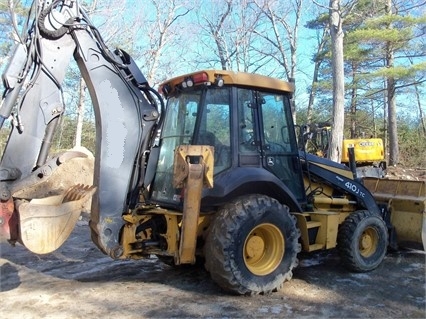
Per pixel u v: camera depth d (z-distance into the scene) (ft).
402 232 20.20
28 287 15.30
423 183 19.92
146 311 13.05
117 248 14.30
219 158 14.92
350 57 69.97
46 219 12.38
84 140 71.92
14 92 12.67
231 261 13.74
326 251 20.52
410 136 88.84
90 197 14.24
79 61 14.21
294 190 16.79
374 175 42.88
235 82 15.12
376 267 17.90
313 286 15.58
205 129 14.96
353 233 17.10
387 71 65.92
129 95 14.87
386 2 67.05
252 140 15.60
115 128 14.51
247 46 79.71
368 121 94.79
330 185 18.63
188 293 14.62
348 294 14.82
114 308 13.29
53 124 13.56
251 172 14.62
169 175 15.47
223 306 13.46
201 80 14.87
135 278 16.34
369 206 18.79
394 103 71.61
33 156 13.08
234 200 14.46
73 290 14.93
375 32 64.28
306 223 16.19
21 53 12.87
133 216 14.64
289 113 16.98
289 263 14.94
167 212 14.55
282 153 16.48
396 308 13.61
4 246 21.24
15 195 13.05
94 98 14.35
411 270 17.81
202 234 14.82
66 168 27.68
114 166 14.42
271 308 13.38
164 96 17.19
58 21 13.64
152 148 15.67
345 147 45.42
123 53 15.21
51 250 12.48
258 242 14.80
